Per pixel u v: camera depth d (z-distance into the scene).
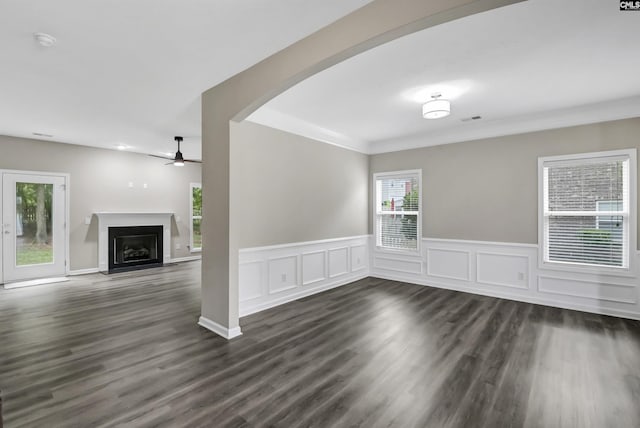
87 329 3.30
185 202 7.81
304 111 4.04
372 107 3.87
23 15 2.00
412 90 3.32
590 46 2.43
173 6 1.93
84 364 2.55
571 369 2.50
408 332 3.26
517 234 4.42
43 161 5.67
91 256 6.28
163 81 3.05
